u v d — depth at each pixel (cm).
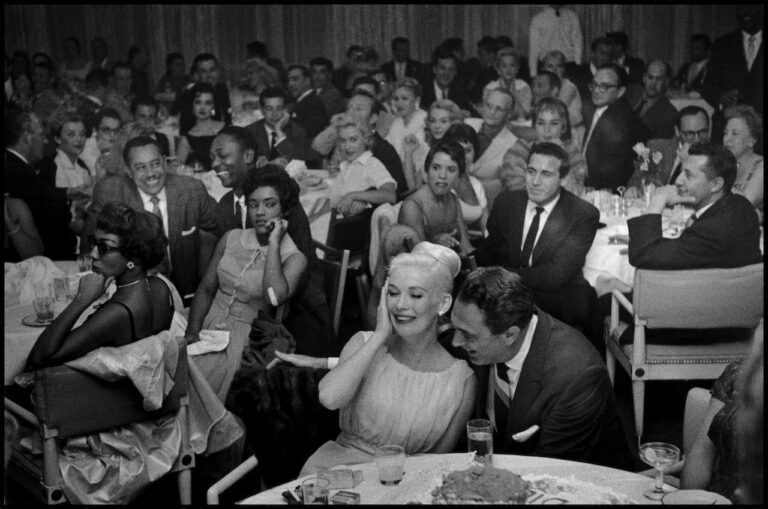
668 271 347
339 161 475
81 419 271
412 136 474
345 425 253
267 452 266
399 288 235
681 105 457
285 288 393
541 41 466
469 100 468
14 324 331
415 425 238
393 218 473
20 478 287
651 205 454
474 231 470
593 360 238
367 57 476
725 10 453
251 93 481
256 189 407
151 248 285
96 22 484
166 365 284
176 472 298
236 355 377
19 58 484
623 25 461
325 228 469
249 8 479
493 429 258
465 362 244
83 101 484
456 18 469
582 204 455
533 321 241
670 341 357
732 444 196
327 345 407
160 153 478
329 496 190
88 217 482
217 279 402
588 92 464
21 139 480
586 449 238
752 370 139
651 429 372
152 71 484
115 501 277
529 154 462
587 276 446
